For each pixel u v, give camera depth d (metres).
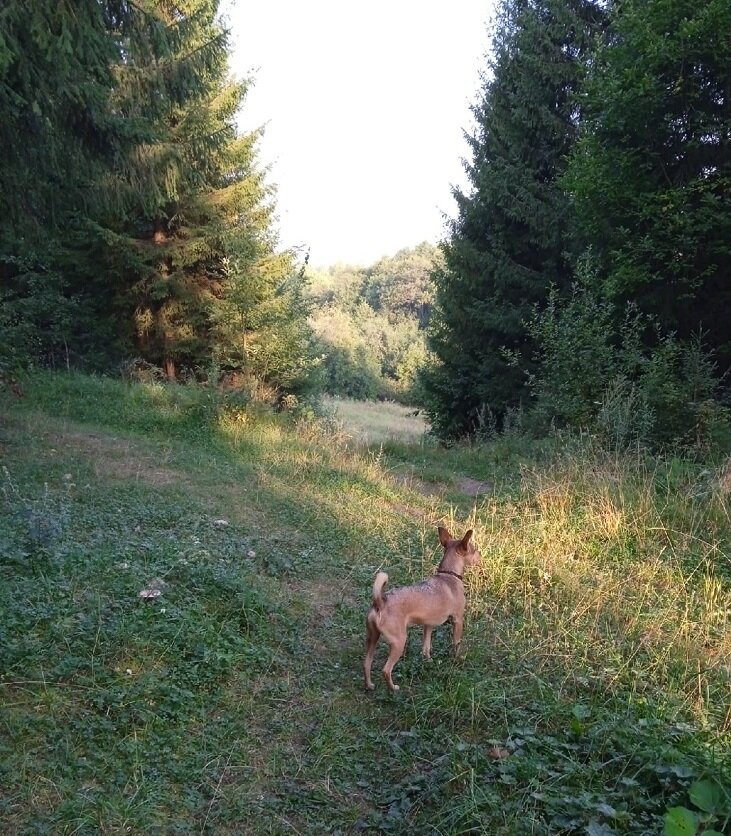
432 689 4.33
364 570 6.55
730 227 11.44
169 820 3.19
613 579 6.20
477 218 19.09
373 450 13.42
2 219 10.23
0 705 3.77
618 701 4.09
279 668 4.65
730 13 10.89
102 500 7.71
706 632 5.21
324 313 72.81
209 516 7.67
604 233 13.40
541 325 13.99
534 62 17.47
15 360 15.09
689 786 3.05
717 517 7.46
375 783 3.56
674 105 12.15
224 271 18.80
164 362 20.44
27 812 3.10
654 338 13.47
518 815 3.04
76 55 8.57
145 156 11.54
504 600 5.87
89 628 4.55
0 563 5.40
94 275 19.20
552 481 8.91
